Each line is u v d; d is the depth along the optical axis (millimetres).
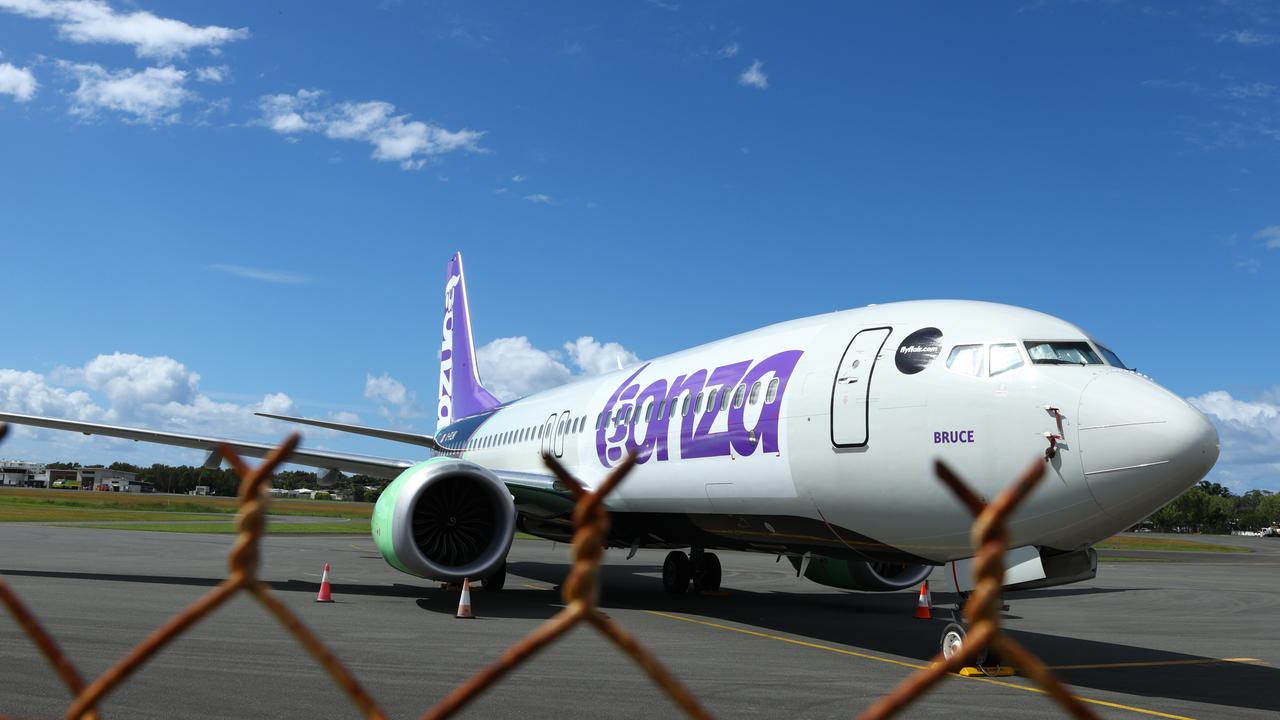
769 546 11922
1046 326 8977
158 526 39125
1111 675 8812
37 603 11617
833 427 9742
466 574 12273
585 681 7430
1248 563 35031
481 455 20484
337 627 10469
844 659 9227
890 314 10148
